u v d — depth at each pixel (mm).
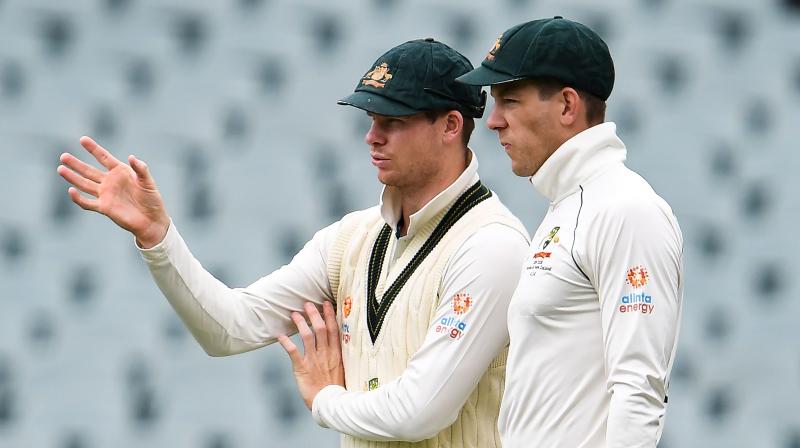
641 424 9805
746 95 19469
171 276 12578
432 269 12180
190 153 19609
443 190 12297
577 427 10352
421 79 12055
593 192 10500
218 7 19609
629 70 19438
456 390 11867
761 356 19344
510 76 10750
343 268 12930
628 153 19453
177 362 19578
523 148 10875
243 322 13055
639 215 10109
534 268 10586
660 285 10031
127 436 19625
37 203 19719
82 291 19719
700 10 19438
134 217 12305
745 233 19438
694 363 19344
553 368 10430
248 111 19562
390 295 12391
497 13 19312
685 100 19453
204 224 19469
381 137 12195
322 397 12531
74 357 19625
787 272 19359
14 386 19609
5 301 19672
